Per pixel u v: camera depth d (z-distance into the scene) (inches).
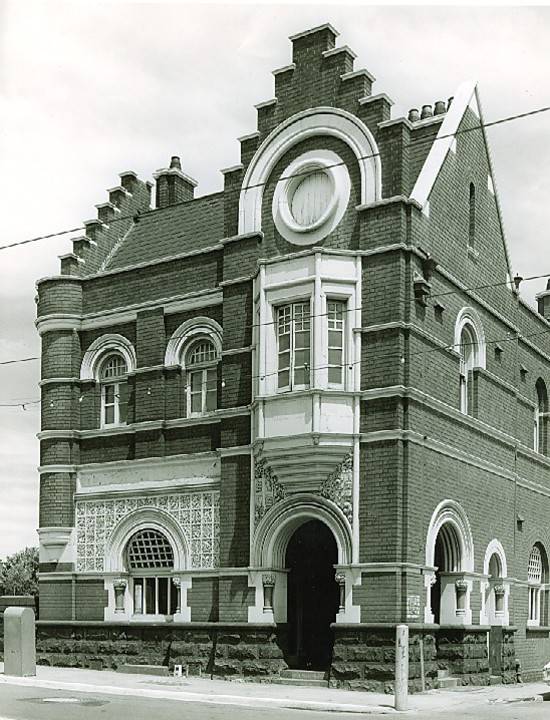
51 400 1100.5
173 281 1050.1
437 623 938.1
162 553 1013.2
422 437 875.4
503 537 1058.1
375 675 823.1
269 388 906.1
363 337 884.6
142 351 1055.6
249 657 896.9
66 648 1040.8
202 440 995.3
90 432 1081.4
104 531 1047.6
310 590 971.3
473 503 984.3
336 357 889.5
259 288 927.0
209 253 1023.6
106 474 1058.7
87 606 1043.9
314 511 879.1
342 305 898.7
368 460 862.5
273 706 727.1
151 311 1055.6
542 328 1277.1
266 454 895.7
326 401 869.8
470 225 1044.5
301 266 900.0
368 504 856.3
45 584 1070.4
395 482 844.6
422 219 915.4
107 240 1178.6
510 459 1101.1
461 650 928.9
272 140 975.6
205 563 964.6
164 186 1245.7
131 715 629.0
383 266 882.8
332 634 956.6
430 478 892.0
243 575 919.0
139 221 1195.9
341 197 920.9
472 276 1029.2
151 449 1025.5
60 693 780.0
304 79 967.6
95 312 1106.1
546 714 707.4
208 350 1025.5
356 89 931.3
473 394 1021.8
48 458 1089.4
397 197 884.0
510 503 1090.7
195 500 983.6
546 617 1189.7
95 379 1098.1
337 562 956.0
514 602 1080.8
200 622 948.6
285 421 884.0
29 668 898.7
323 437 863.1
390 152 902.4
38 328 1130.7
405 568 832.9
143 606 1022.4
